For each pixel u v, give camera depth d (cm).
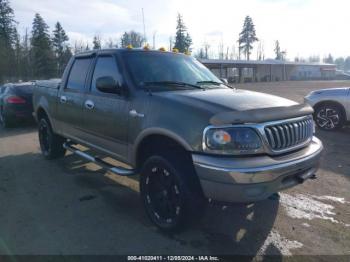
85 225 357
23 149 692
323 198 432
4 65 4872
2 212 388
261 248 315
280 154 299
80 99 457
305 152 322
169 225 330
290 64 6141
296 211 393
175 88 376
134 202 418
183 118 303
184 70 431
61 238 330
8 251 307
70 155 630
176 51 480
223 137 277
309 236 337
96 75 437
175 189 318
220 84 441
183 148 309
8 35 5506
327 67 7119
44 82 609
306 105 348
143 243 322
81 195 440
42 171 540
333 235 339
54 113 543
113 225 358
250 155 281
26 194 443
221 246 318
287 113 309
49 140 591
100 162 430
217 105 300
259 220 370
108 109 396
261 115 287
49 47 5312
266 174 276
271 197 340
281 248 315
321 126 895
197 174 291
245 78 5362
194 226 334
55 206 405
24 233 340
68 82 504
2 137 827
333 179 502
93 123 432
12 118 932
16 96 920
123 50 416
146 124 337
